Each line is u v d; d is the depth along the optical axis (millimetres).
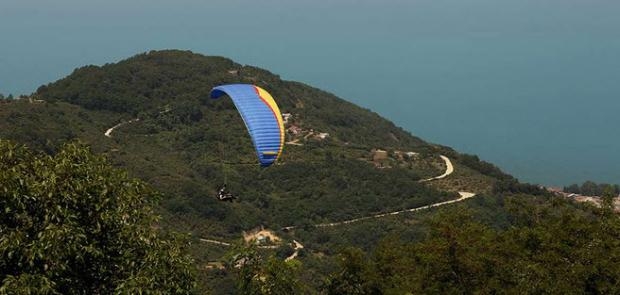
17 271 13875
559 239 24984
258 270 20625
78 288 14484
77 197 14484
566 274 22562
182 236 16344
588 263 22719
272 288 20281
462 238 25938
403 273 30297
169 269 15289
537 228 27594
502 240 28719
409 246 32312
